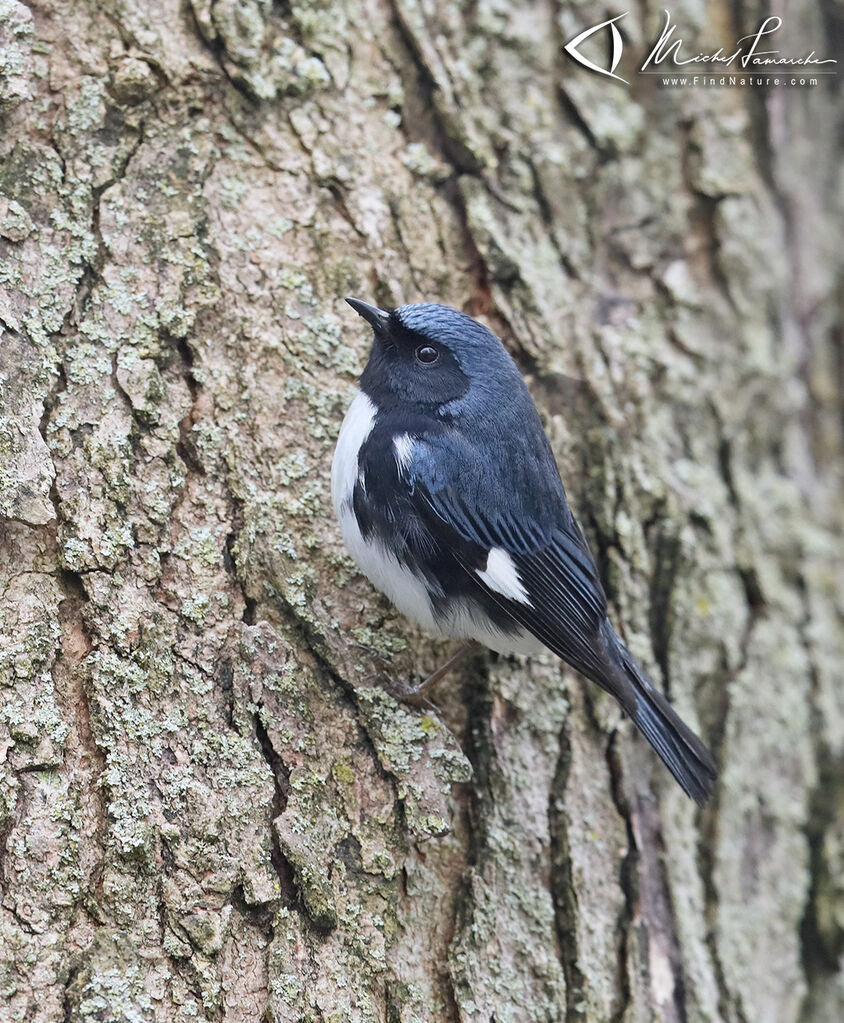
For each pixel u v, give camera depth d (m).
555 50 10.52
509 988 7.68
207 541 7.69
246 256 8.67
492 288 9.68
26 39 8.31
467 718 8.58
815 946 10.33
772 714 10.45
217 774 7.04
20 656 6.82
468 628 8.66
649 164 10.89
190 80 8.75
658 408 10.35
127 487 7.53
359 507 8.29
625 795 8.80
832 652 11.05
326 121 9.28
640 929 8.41
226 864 6.76
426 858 7.80
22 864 6.36
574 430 9.71
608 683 8.22
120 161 8.37
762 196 11.52
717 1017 8.64
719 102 11.27
